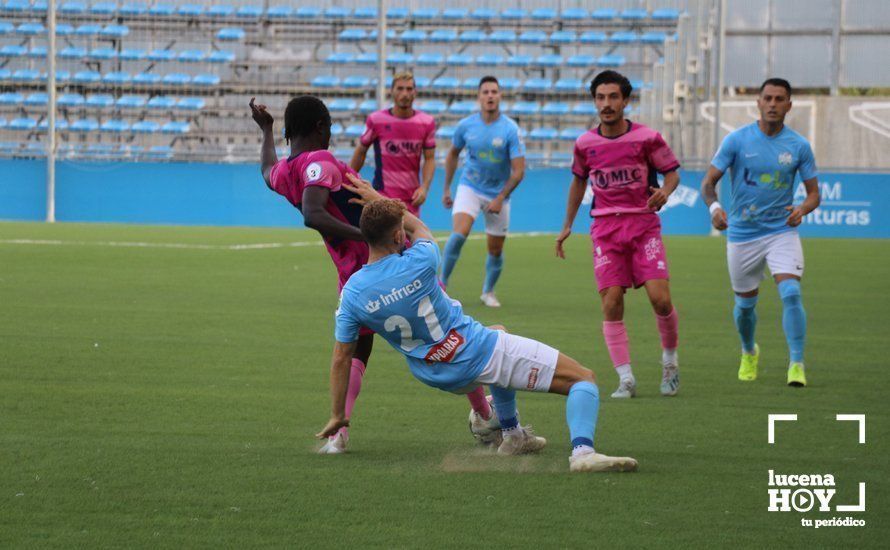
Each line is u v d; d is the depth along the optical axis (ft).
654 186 70.59
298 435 56.08
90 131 288.30
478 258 175.42
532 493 44.98
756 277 75.51
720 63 249.34
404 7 319.88
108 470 47.96
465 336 49.01
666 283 69.00
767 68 342.44
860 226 231.71
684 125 286.46
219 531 39.63
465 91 295.28
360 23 311.88
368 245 52.19
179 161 249.55
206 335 90.07
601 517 41.73
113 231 214.90
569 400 49.39
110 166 245.45
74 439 53.93
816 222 233.14
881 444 55.01
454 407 64.03
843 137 333.21
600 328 98.68
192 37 311.88
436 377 49.21
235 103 298.76
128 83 296.51
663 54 301.02
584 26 309.01
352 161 114.62
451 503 43.39
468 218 118.32
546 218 239.50
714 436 56.85
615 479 47.42
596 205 71.41
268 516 41.47
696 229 238.89
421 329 48.47
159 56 300.81
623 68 297.12
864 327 102.53
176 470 48.16
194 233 214.07
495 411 53.26
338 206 54.29
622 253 70.03
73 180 246.06
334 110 290.35
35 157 271.28
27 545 37.86
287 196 55.16
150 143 292.20
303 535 39.24
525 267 160.04
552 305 116.16
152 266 148.56
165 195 245.04
